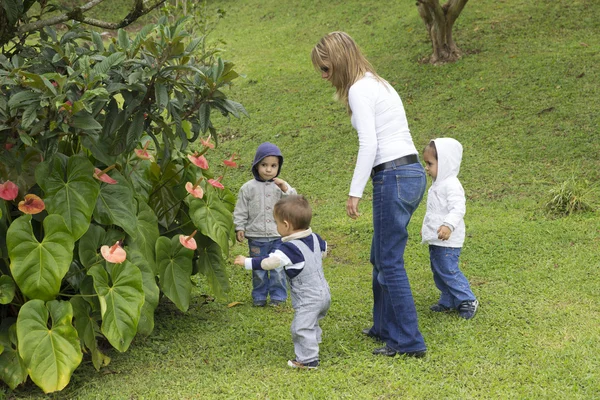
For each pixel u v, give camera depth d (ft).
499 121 28.48
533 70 32.45
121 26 12.17
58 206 11.12
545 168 24.34
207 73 11.76
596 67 31.55
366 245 19.44
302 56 41.47
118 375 11.53
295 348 11.64
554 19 38.42
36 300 10.46
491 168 24.97
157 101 10.71
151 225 12.87
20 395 10.91
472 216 20.98
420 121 29.91
